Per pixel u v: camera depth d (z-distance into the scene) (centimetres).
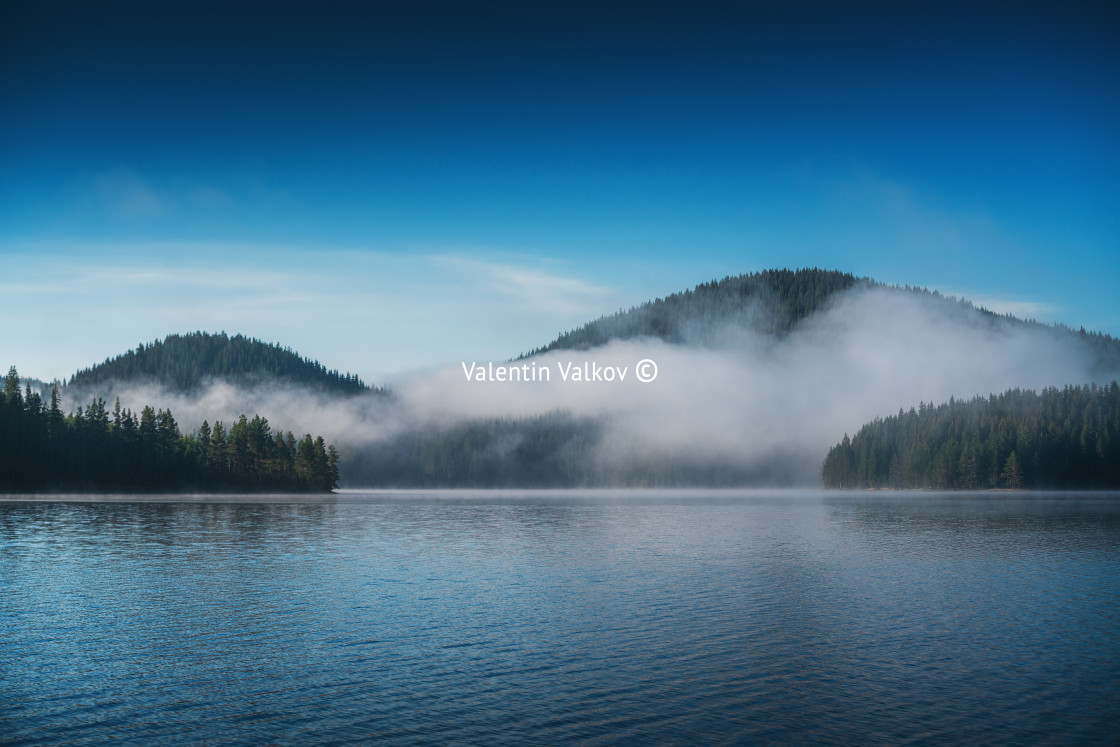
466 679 2772
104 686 2695
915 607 4084
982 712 2456
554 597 4362
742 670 2889
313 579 5047
